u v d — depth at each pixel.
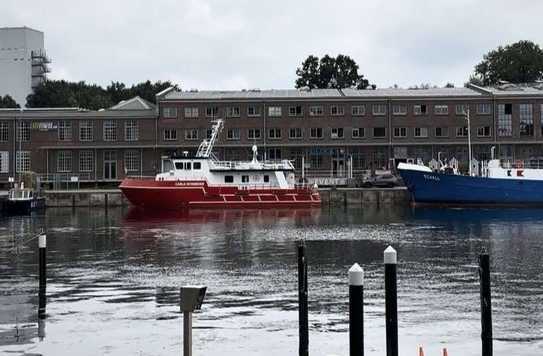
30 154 122.94
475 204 95.00
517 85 137.75
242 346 23.30
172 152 123.44
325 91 131.75
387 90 132.50
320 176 123.31
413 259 44.41
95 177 123.25
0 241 57.41
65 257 46.91
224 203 96.12
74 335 24.97
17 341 24.22
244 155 123.69
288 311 28.53
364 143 122.81
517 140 122.75
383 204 104.12
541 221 74.38
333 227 68.44
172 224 73.75
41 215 88.44
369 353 22.31
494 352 22.31
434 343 23.45
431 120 122.88
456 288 33.59
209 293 32.69
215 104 122.56
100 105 198.25
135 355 22.50
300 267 22.02
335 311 28.44
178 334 24.98
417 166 96.56
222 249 50.75
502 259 44.25
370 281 35.47
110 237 60.16
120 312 28.64
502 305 29.52
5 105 192.25
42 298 28.61
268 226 70.44
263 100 122.75
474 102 123.06
